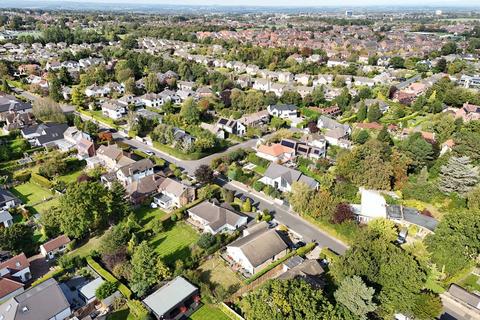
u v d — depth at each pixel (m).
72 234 71.19
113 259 63.69
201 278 64.00
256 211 84.06
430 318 51.94
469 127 114.56
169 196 87.44
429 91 164.75
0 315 52.59
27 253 68.69
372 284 55.41
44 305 53.41
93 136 120.50
